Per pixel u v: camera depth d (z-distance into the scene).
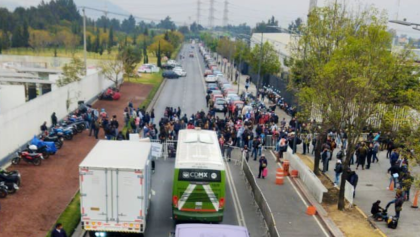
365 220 18.73
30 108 27.94
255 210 19.92
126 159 15.55
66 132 29.78
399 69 20.19
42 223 16.52
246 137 29.59
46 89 42.69
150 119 36.66
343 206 19.86
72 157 25.88
